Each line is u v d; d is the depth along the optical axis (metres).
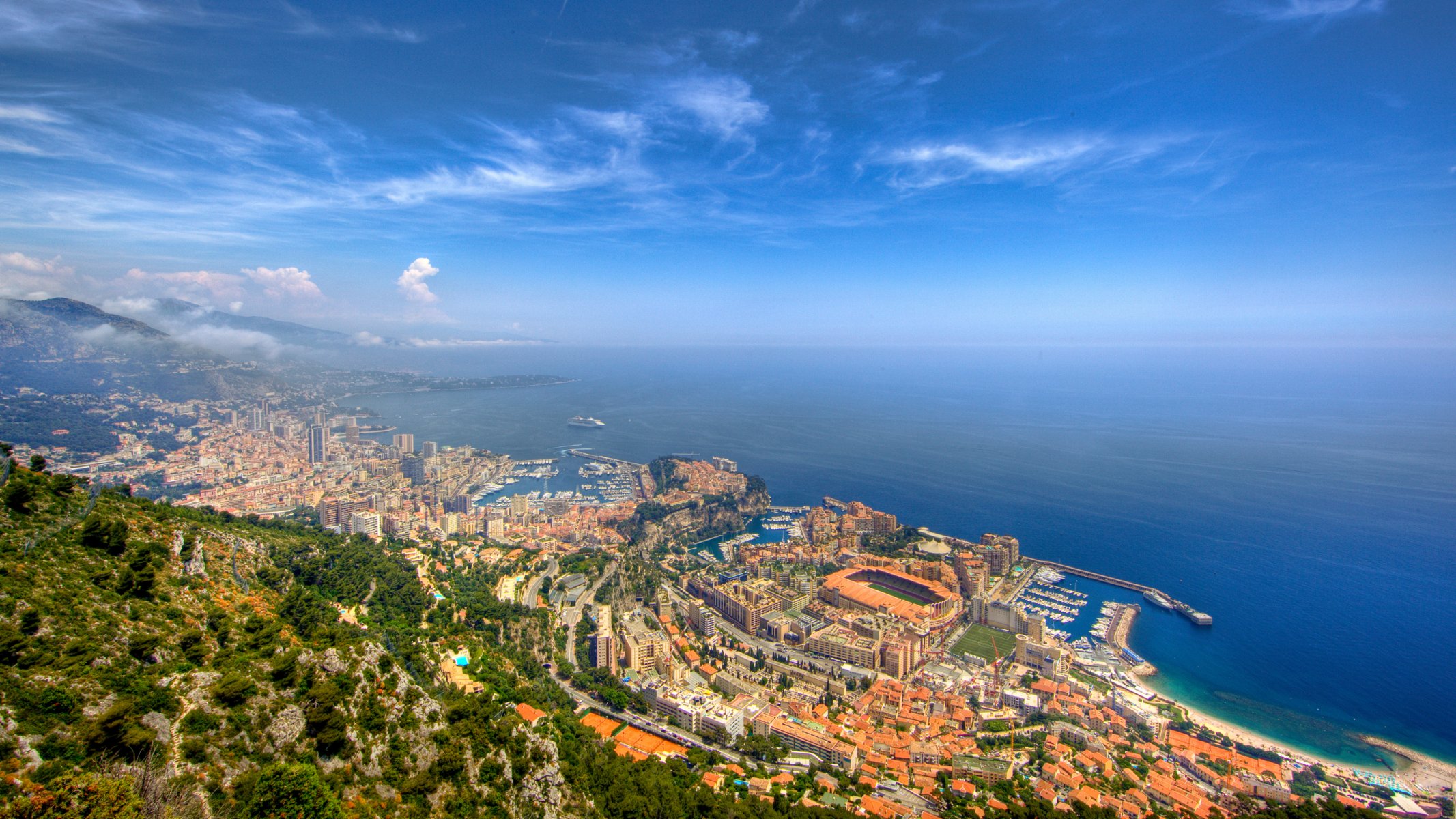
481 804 126.56
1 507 139.62
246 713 112.31
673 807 152.62
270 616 159.75
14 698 92.56
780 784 188.75
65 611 116.25
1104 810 178.38
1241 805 191.25
